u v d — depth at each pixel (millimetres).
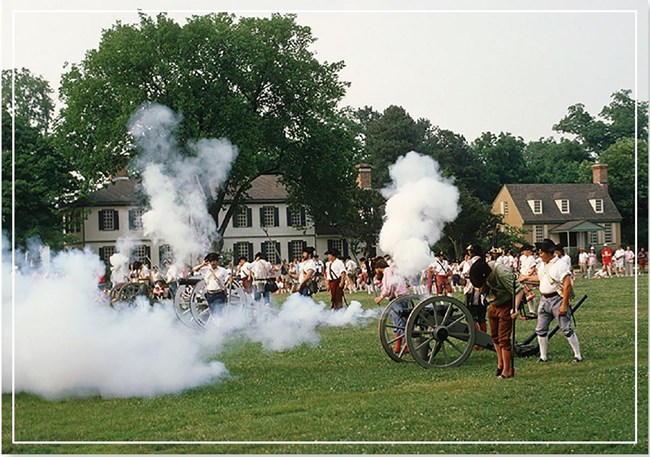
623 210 70750
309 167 46969
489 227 45625
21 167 49594
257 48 42844
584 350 13422
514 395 10109
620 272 41594
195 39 41031
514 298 11328
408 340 12328
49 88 55469
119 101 40438
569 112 78750
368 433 8594
